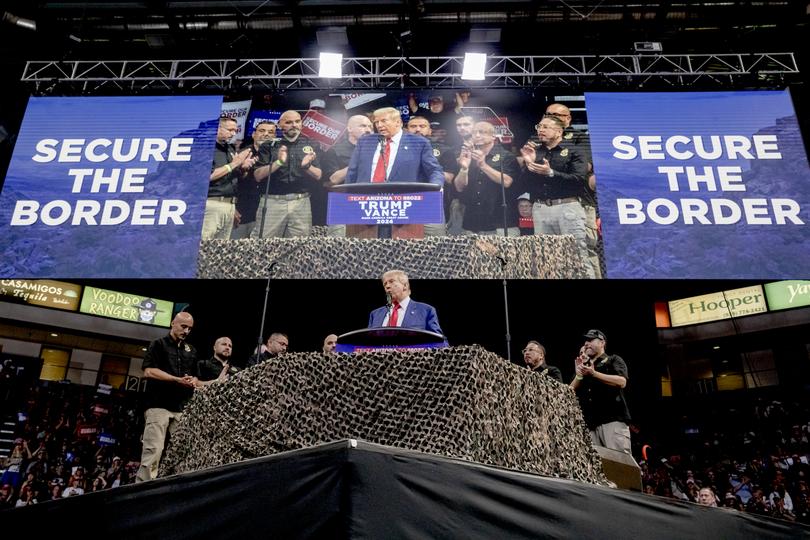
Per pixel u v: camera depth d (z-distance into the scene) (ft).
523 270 23.03
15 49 30.17
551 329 33.09
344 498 5.02
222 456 7.79
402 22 29.22
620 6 28.91
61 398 35.37
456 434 6.95
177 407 16.98
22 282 38.70
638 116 26.40
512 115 26.40
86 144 26.14
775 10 28.55
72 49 30.71
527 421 8.21
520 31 30.12
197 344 34.22
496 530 5.49
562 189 25.07
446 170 25.45
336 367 7.73
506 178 25.35
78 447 32.68
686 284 36.37
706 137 25.91
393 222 24.52
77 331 39.06
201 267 23.82
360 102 26.73
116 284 39.17
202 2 28.78
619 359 18.04
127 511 5.90
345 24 29.45
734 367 42.98
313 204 25.04
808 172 24.99
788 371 40.27
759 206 24.56
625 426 17.54
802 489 30.07
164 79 26.89
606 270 23.73
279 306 34.37
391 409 7.31
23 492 27.30
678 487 30.99
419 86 27.07
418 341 9.96
